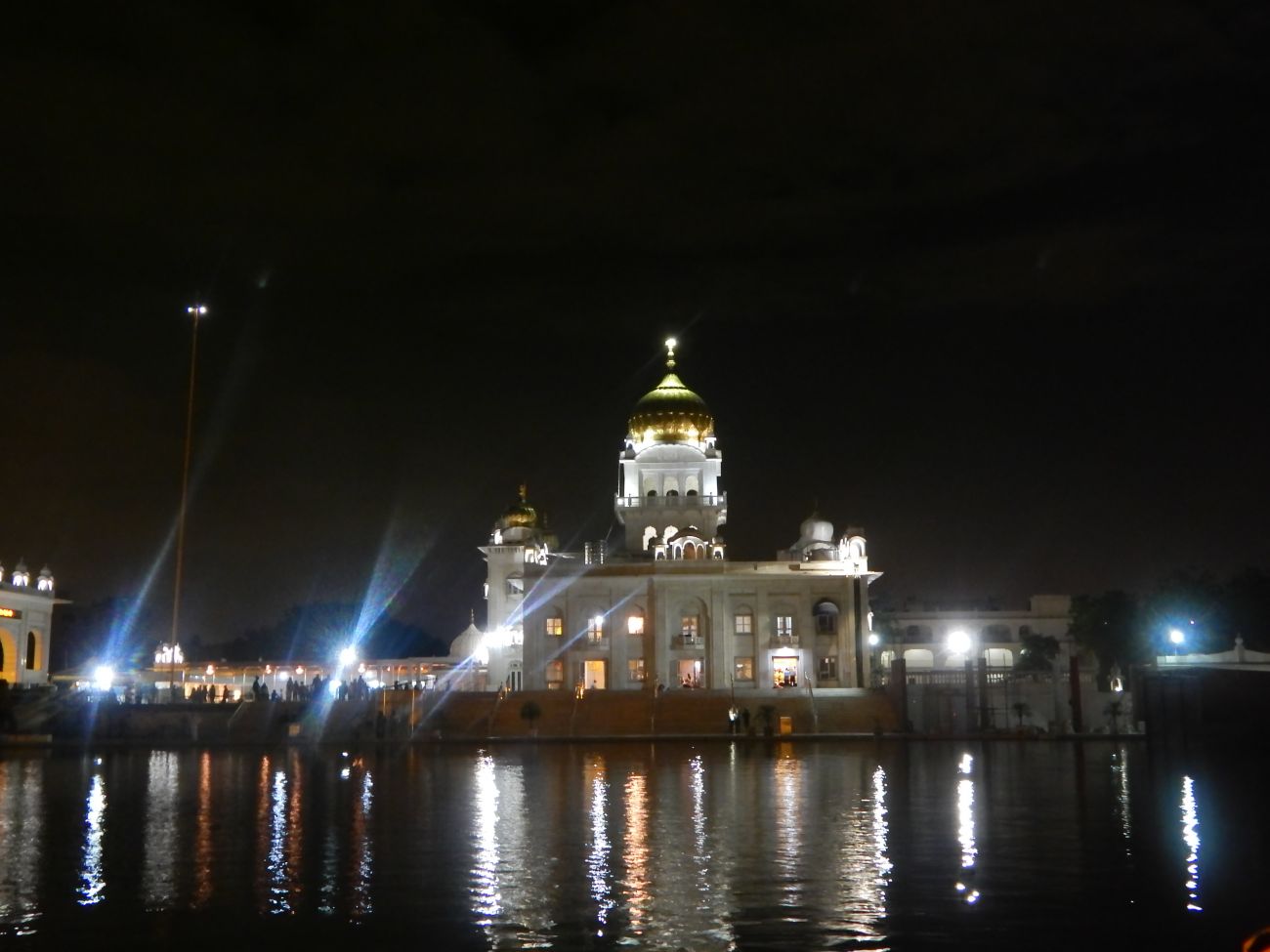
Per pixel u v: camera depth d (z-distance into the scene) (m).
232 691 122.12
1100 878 29.97
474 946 23.84
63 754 78.69
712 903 27.25
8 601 122.62
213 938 24.52
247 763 69.69
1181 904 27.11
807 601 118.38
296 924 25.64
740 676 117.50
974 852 33.72
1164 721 83.12
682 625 118.75
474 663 142.25
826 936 24.41
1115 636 117.81
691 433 129.38
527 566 120.25
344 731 92.62
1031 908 26.75
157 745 86.56
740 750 79.75
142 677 133.75
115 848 35.19
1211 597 113.94
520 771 61.72
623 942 24.05
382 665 149.62
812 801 46.41
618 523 133.25
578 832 37.94
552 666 118.75
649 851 34.00
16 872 31.25
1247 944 17.12
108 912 26.73
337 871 31.23
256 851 34.38
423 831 38.38
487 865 31.94
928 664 161.38
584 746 84.94
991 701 97.88
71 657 166.50
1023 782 54.06
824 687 112.94
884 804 45.31
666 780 55.81
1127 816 41.38
